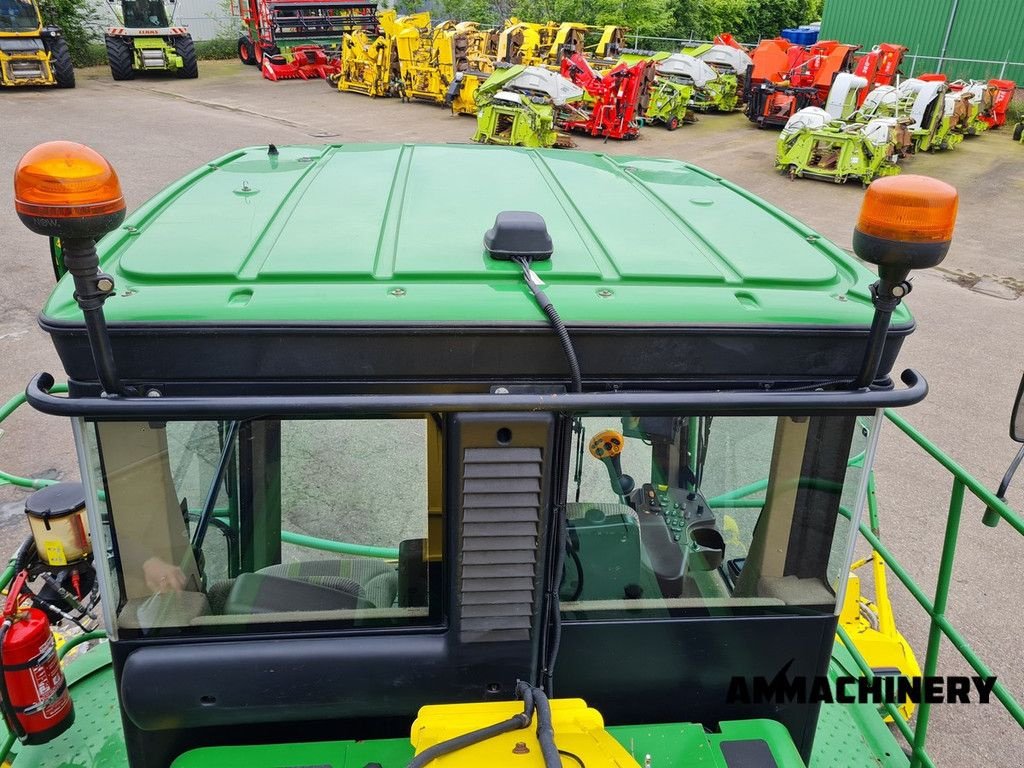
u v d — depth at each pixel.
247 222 2.41
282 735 2.27
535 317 1.96
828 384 2.08
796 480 2.23
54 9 27.89
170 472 2.03
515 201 2.75
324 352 1.93
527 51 20.84
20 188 1.55
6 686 2.41
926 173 17.44
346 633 2.15
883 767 2.76
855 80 17.22
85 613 3.28
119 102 21.86
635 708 2.37
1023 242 13.41
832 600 2.33
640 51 26.19
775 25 34.88
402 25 22.70
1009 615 5.47
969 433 7.73
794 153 16.05
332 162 3.20
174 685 2.13
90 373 1.90
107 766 2.51
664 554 2.31
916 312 10.49
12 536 5.64
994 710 4.71
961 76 25.73
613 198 2.87
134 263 2.08
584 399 1.91
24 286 9.83
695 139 19.52
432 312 1.94
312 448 2.07
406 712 2.23
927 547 6.12
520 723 1.99
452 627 2.13
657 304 2.04
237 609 2.20
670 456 2.22
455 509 2.02
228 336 1.88
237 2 32.19
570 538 2.25
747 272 2.25
